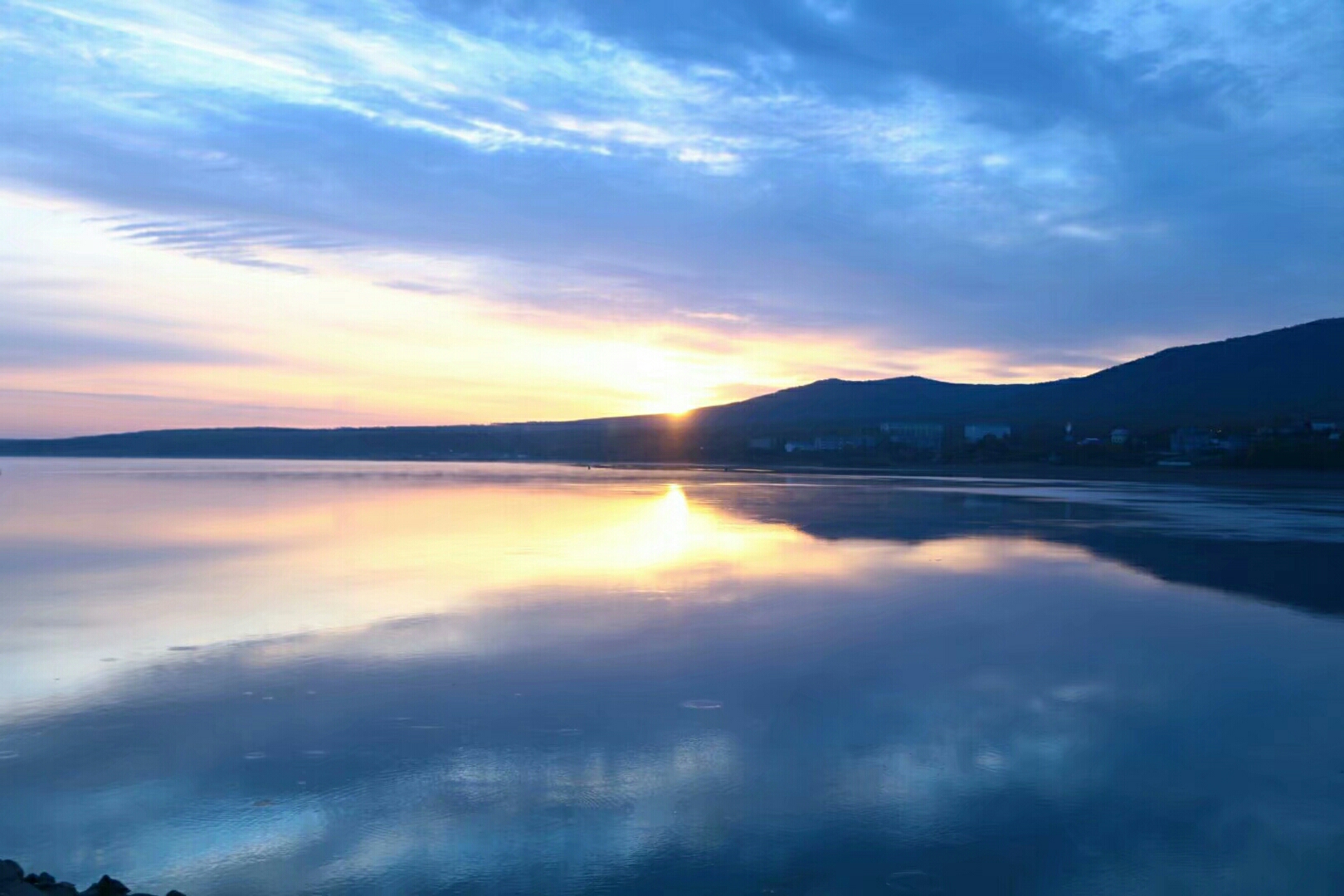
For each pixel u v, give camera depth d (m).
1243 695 12.66
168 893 7.52
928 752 10.57
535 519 36.41
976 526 33.84
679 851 8.27
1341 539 29.92
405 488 58.59
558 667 13.80
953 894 7.62
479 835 8.57
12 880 7.18
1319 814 9.08
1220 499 51.50
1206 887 7.75
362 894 7.56
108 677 13.23
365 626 16.42
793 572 22.41
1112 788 9.62
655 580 21.17
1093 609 18.22
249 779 9.73
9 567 23.14
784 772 9.98
